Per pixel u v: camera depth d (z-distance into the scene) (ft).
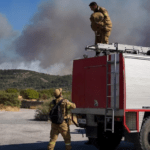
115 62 22.57
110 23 26.96
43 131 44.04
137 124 22.66
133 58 22.98
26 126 51.37
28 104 159.12
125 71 22.27
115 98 22.33
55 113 22.03
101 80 23.68
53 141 22.30
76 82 26.03
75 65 26.37
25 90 231.71
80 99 25.44
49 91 267.80
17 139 34.53
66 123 22.24
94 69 24.43
